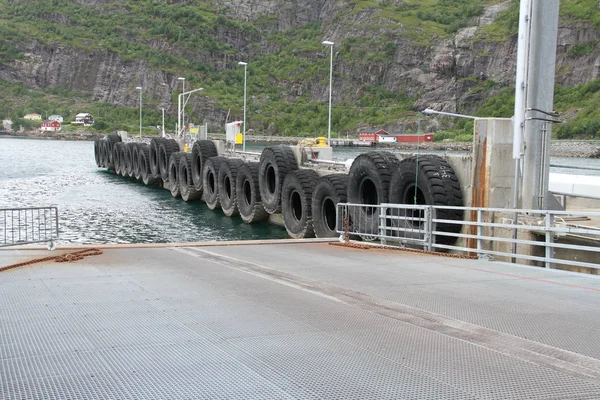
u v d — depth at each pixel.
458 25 174.38
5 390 4.98
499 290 9.01
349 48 186.38
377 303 8.09
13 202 36.72
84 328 6.84
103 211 33.97
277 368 5.49
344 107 164.75
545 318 7.28
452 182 15.98
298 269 11.03
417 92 159.38
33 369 5.48
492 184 14.85
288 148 27.42
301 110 171.25
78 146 141.38
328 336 6.51
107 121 191.75
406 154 19.22
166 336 6.51
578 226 12.93
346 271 10.80
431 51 164.38
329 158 27.97
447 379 5.20
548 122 13.42
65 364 5.62
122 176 59.19
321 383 5.12
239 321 7.13
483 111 135.75
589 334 6.60
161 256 12.80
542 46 13.09
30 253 13.02
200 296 8.53
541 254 13.37
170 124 189.00
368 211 19.39
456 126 118.62
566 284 9.52
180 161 40.56
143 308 7.79
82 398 4.81
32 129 192.00
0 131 187.25
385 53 173.75
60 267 11.19
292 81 193.00
